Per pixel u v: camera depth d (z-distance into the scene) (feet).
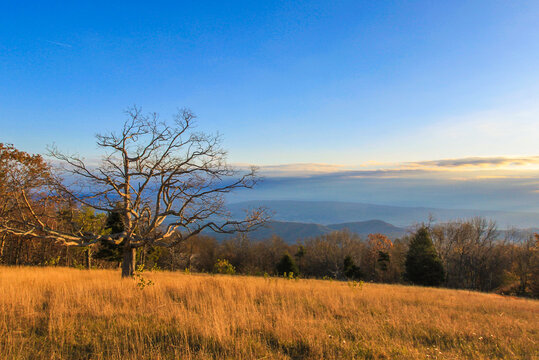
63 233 48.93
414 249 143.74
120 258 111.04
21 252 97.76
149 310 26.16
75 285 34.73
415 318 27.76
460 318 30.32
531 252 136.98
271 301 32.40
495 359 18.75
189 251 166.20
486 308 38.52
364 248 207.41
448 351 19.94
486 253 154.30
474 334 23.43
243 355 17.20
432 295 51.78
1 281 35.19
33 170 66.13
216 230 55.11
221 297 31.94
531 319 32.99
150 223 56.13
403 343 20.89
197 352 17.44
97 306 25.45
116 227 98.58
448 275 159.53
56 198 51.47
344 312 29.71
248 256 185.68
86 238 50.62
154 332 20.43
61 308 23.68
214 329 20.02
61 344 17.43
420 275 138.21
